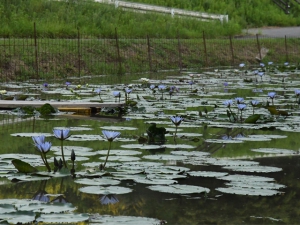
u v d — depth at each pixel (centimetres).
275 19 4894
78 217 450
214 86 1939
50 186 575
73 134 900
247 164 701
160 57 2819
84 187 565
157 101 1433
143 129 973
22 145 796
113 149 780
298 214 505
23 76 2027
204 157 746
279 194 570
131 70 2541
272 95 1262
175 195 560
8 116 1133
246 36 4003
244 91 1759
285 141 884
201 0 4719
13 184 585
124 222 454
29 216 450
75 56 2353
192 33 3534
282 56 3616
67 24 2820
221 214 499
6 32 2467
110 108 1237
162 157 726
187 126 1021
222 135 933
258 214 502
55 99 1423
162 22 3469
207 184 602
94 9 3294
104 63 2441
